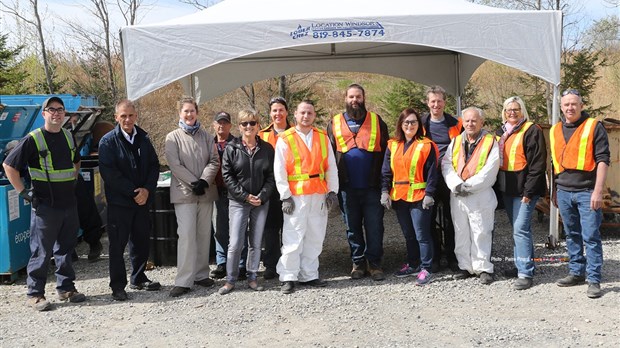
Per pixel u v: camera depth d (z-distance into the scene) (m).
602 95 18.61
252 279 5.86
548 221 9.11
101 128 9.62
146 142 5.70
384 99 16.53
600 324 4.61
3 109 6.93
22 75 16.47
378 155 6.10
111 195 5.58
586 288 5.53
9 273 6.45
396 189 5.95
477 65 9.97
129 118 5.54
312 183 5.73
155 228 6.98
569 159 5.38
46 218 5.41
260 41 6.48
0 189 6.36
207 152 5.82
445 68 10.62
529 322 4.72
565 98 5.34
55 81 18.05
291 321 4.95
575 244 5.59
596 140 5.25
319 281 5.98
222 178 6.16
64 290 5.67
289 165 5.73
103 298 5.82
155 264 7.00
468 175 5.74
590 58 14.50
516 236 5.71
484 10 6.74
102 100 17.17
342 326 4.78
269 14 6.72
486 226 5.82
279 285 6.05
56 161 5.42
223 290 5.77
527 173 5.64
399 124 5.91
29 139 5.32
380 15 6.47
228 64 10.44
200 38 6.48
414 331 4.61
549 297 5.34
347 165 6.06
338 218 10.12
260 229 5.80
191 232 5.79
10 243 6.43
